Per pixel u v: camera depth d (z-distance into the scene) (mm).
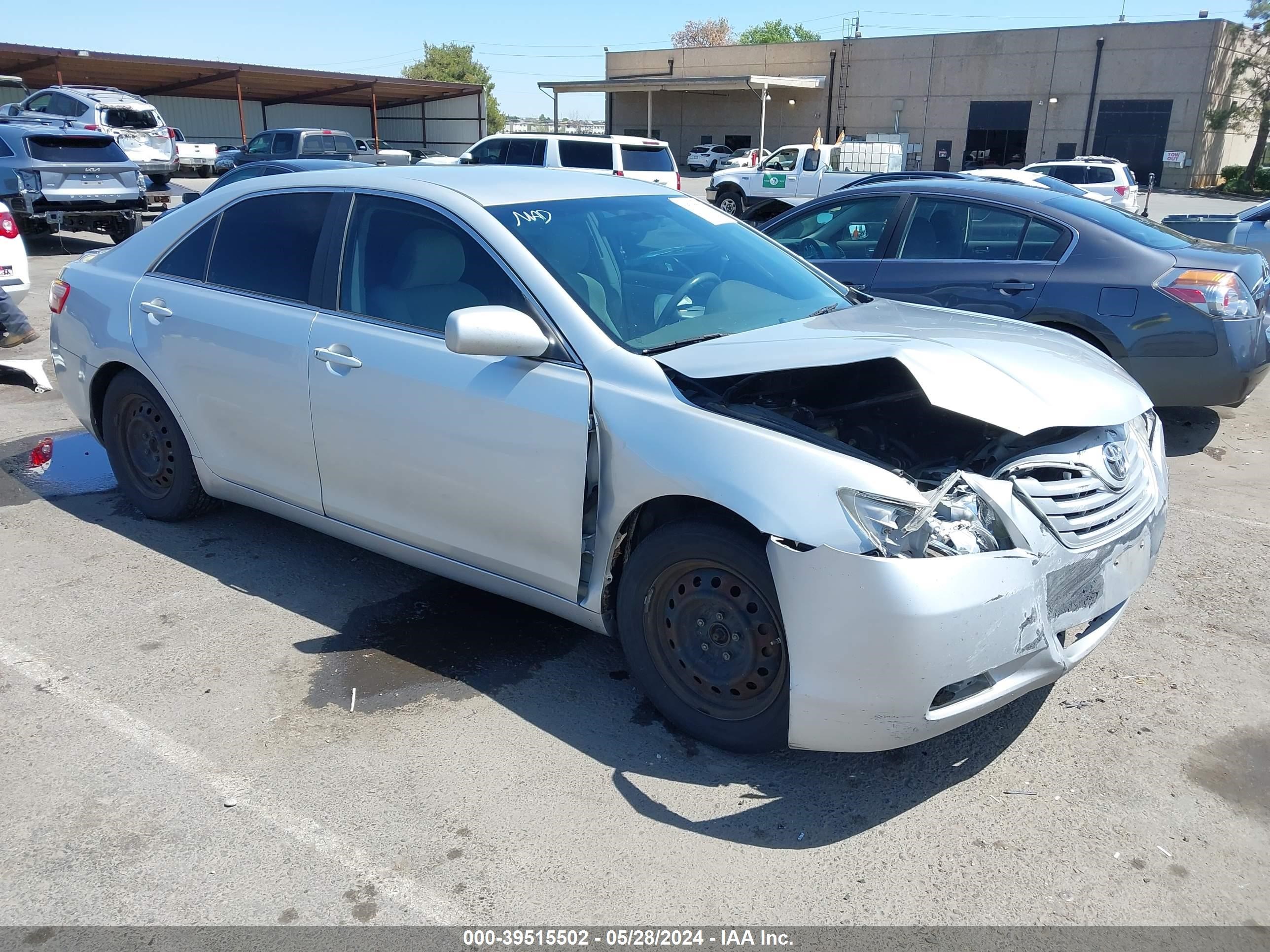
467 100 48031
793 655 2637
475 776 2932
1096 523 2816
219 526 4766
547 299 3205
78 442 6016
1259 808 2820
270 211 4062
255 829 2691
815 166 20250
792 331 3293
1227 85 41562
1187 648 3711
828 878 2547
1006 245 6117
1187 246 5949
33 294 11484
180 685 3379
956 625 2498
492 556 3361
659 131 56156
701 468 2771
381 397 3484
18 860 2564
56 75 36750
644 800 2834
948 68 45844
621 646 3318
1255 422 6859
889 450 3217
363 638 3730
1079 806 2826
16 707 3240
